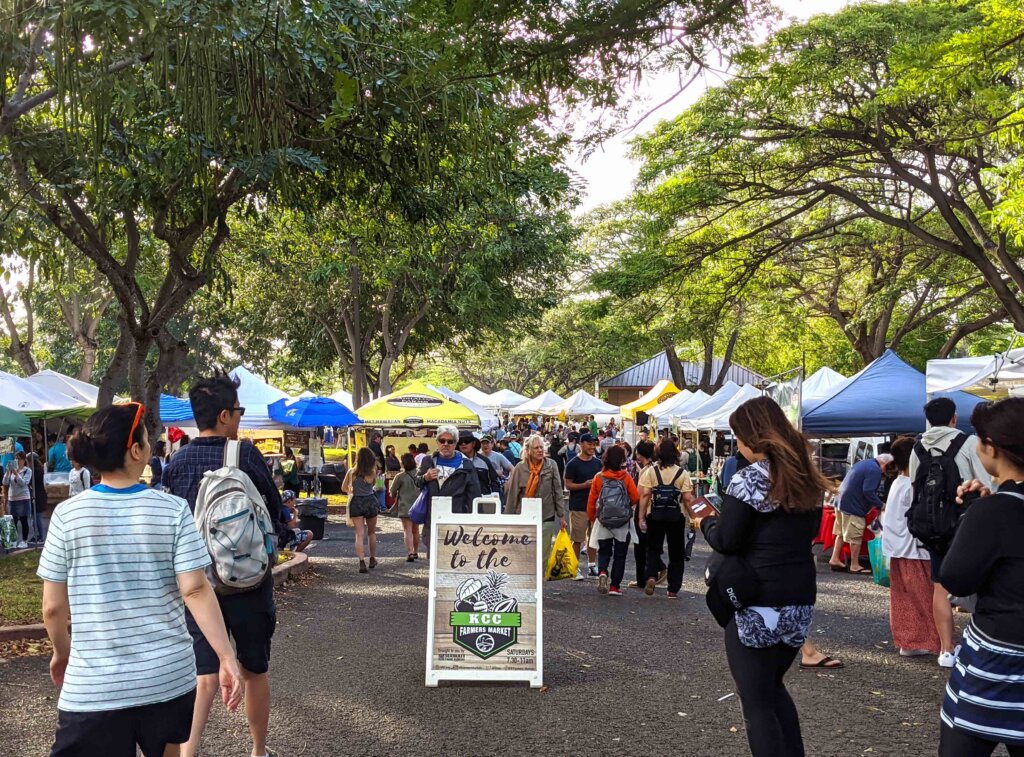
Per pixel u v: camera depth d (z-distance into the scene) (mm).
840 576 13688
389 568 14195
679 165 21578
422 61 7895
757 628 4309
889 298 29062
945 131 17484
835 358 42750
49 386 24703
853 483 13945
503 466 17234
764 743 4234
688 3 5676
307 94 11109
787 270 30797
